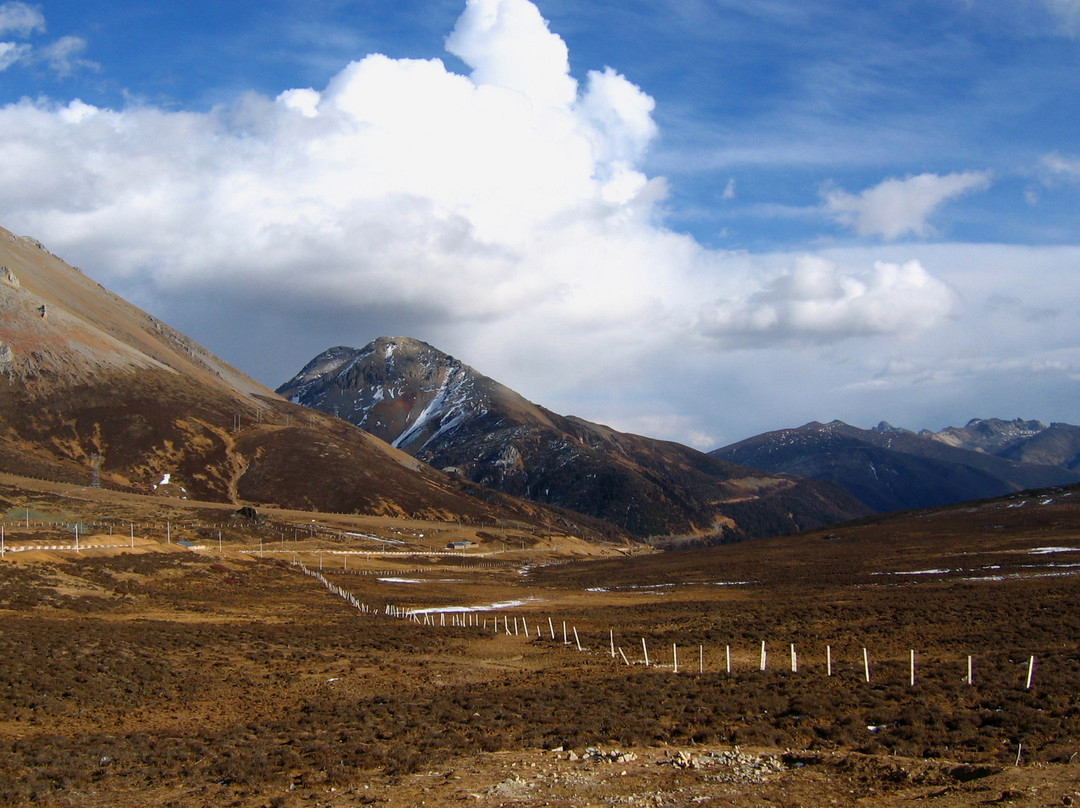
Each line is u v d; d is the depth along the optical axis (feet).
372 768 69.00
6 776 64.85
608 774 64.03
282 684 116.88
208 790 62.54
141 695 106.01
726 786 59.98
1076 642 124.67
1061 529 374.02
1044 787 54.60
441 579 356.18
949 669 104.53
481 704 95.25
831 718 82.74
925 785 58.23
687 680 107.65
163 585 237.25
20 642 128.26
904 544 385.70
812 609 189.47
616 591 302.86
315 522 557.74
